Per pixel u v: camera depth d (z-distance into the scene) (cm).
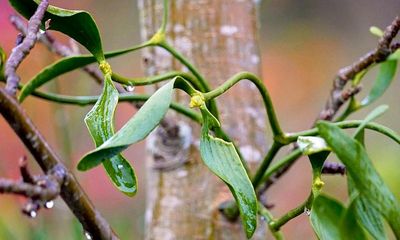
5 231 97
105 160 54
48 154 54
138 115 53
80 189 55
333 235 62
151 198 79
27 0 59
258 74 81
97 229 56
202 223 77
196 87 65
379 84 74
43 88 98
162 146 78
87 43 59
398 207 58
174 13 80
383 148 158
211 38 80
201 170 78
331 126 58
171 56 79
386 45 69
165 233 78
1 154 138
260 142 80
